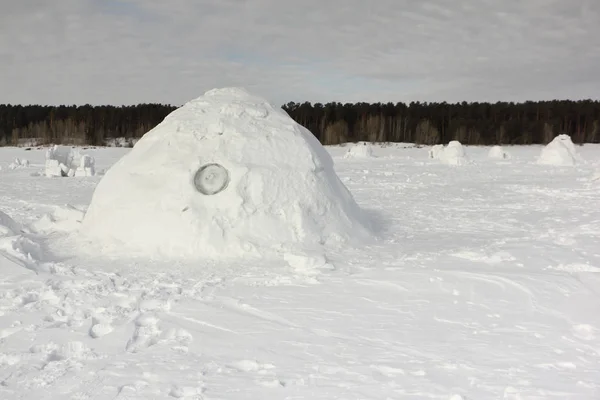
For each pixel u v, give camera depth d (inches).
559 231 450.3
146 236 353.4
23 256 312.2
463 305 251.4
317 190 386.3
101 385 172.4
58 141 2684.5
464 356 195.0
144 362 190.5
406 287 278.2
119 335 213.2
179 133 401.4
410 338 212.2
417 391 168.2
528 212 577.0
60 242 378.3
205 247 341.7
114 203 378.6
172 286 279.0
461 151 1501.0
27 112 3208.7
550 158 1434.5
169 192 364.8
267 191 367.9
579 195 733.9
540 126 2910.9
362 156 1784.0
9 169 1318.9
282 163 386.6
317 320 231.9
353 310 244.4
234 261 331.6
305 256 318.7
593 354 196.5
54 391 168.6
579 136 2797.7
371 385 172.4
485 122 2994.6
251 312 242.4
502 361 190.4
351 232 390.6
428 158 1750.7
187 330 220.5
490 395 165.3
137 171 390.3
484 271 306.7
